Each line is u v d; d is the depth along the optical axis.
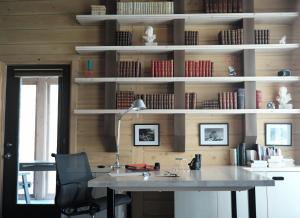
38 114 4.18
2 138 4.10
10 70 4.23
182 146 3.89
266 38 3.88
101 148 4.02
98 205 2.81
